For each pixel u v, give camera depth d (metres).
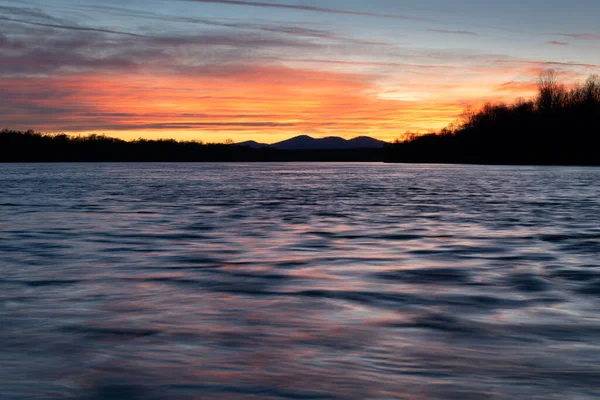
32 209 27.31
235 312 8.42
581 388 5.68
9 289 9.97
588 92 122.56
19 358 6.46
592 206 28.45
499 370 6.14
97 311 8.48
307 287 10.14
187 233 18.09
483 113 145.12
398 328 7.62
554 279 10.80
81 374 5.99
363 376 5.95
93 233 18.06
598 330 7.53
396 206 29.12
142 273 11.44
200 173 92.69
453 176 73.00
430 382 5.81
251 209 27.55
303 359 6.45
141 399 5.41
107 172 96.50
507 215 23.98
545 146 129.62
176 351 6.70
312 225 20.45
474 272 11.52
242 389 5.62
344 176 77.94
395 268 11.98
